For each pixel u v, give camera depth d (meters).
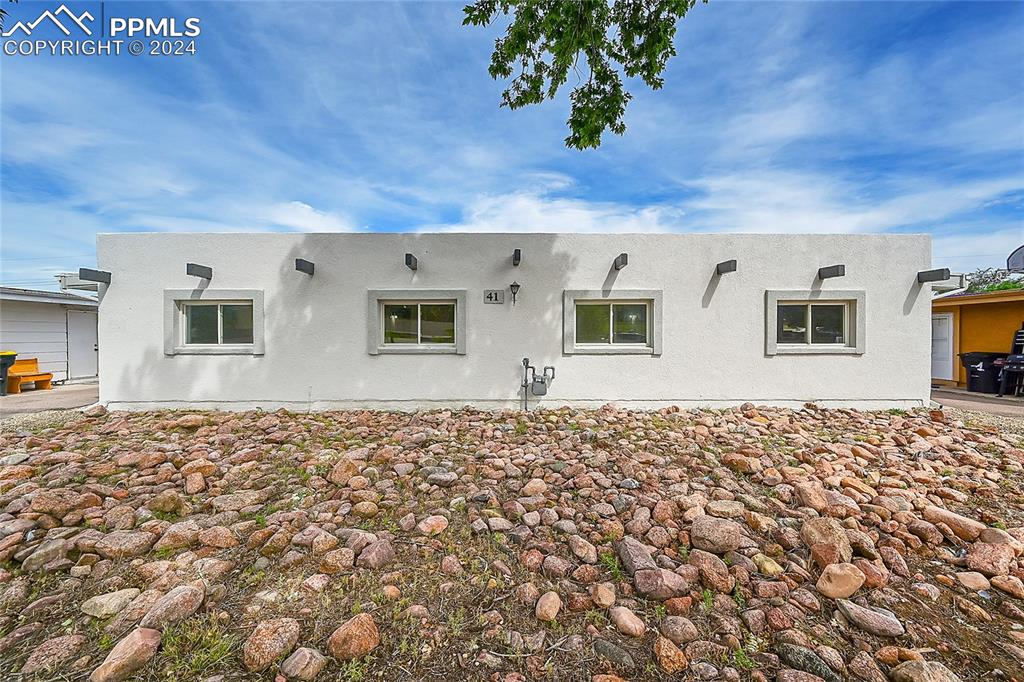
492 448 4.61
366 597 2.19
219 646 1.87
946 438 4.95
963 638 1.95
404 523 2.89
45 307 10.98
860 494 3.32
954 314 10.06
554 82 5.18
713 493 3.33
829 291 6.55
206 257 6.45
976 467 4.09
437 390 6.59
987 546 2.53
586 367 6.60
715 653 1.84
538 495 3.35
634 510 3.05
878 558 2.48
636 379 6.60
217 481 3.62
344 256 6.53
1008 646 1.90
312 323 6.52
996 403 7.74
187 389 6.48
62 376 11.36
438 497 3.33
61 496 3.07
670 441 4.76
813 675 1.72
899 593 2.24
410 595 2.21
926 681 1.64
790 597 2.19
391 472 3.90
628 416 5.97
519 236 6.56
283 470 3.94
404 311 6.68
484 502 3.24
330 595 2.20
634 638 1.94
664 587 2.18
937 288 6.95
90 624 2.01
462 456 4.35
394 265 6.54
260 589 2.26
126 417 5.98
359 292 6.54
